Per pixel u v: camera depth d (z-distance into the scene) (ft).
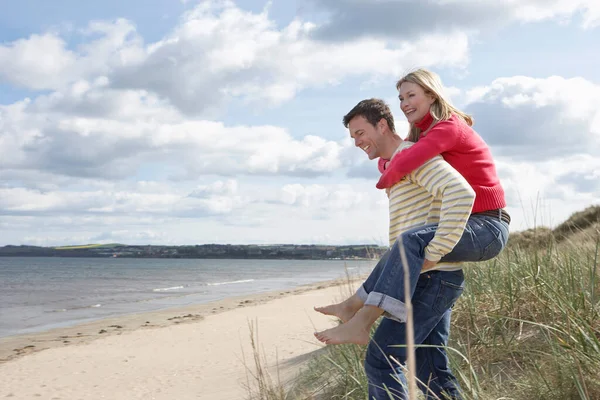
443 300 7.61
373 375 7.64
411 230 7.43
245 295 89.81
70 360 30.12
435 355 8.40
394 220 8.08
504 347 10.70
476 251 7.43
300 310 53.42
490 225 7.57
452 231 6.94
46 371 26.96
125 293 103.96
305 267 414.82
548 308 10.74
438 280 7.55
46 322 56.80
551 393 7.97
